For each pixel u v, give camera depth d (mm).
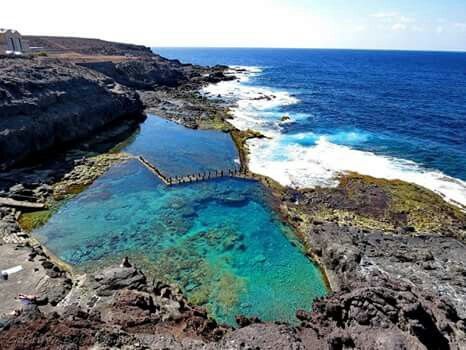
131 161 47250
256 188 40156
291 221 33781
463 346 18391
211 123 65000
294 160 47656
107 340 16469
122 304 21047
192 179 41750
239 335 18641
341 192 38406
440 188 38938
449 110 78125
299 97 94625
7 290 21922
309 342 19484
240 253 29406
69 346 15828
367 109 79312
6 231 28906
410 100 91062
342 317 20578
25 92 47062
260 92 102062
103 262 27469
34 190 37062
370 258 26922
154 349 16578
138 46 150875
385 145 53562
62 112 50781
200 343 17734
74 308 19875
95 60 88000
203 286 25531
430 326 18828
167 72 108250
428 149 51562
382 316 19109
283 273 27266
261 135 57531
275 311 23641
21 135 42625
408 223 32562
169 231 32094
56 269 24969
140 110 73125
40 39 117812
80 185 39938
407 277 24734
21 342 15930
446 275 25047
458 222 32406
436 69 198750
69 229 31766
